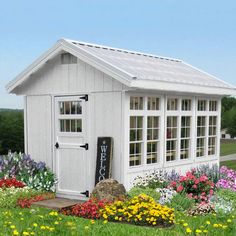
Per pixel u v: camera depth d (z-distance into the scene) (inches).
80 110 424.8
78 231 275.3
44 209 372.2
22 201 387.9
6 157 463.5
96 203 342.6
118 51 498.3
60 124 442.3
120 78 379.9
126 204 323.3
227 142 1911.9
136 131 409.7
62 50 422.9
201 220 319.3
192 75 521.7
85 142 420.2
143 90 404.5
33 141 462.6
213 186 407.2
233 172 512.4
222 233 280.8
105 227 285.4
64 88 433.7
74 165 429.7
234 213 345.7
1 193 385.7
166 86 420.8
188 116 488.7
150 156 430.6
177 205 356.5
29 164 447.2
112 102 399.2
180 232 278.1
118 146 396.5
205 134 522.9
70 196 430.9
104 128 405.7
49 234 269.6
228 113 2007.9
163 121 442.3
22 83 463.8
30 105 463.8
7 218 312.2
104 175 397.1
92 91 412.8
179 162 470.6
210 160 533.0
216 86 512.7
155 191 370.9
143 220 298.8
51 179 435.8
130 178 400.5
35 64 442.3
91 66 411.5
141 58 508.7
